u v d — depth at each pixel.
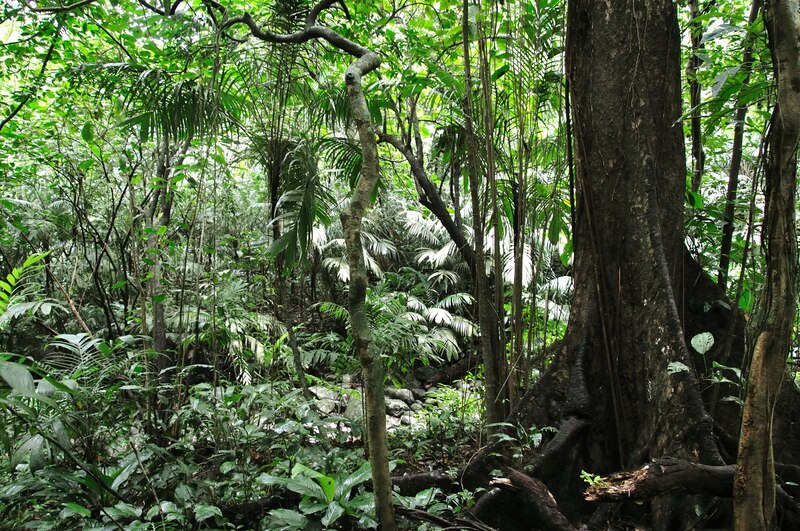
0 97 4.86
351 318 1.73
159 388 3.16
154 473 2.61
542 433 2.69
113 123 4.34
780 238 1.47
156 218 4.85
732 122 3.11
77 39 4.79
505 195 3.82
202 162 3.66
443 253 7.96
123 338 2.76
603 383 2.66
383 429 1.75
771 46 1.54
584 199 2.85
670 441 2.25
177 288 4.66
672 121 2.75
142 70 3.67
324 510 2.12
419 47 3.98
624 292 2.64
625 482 1.79
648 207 2.63
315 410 3.16
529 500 2.18
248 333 4.73
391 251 8.64
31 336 5.54
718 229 3.55
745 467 1.52
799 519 2.08
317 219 4.19
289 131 3.95
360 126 1.84
